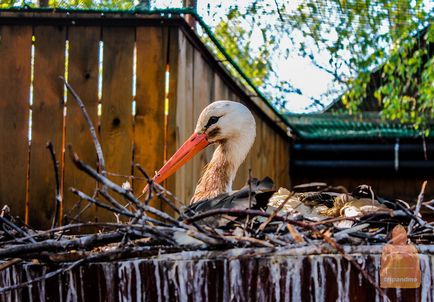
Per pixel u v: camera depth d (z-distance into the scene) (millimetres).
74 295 3650
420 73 10117
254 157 8422
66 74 6234
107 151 6129
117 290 3605
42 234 3514
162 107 6117
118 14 6215
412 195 9781
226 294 3496
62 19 6242
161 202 5988
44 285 3691
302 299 3473
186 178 6348
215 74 7258
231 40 9953
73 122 6199
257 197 3910
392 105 8883
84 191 6137
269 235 3469
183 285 3527
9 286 3557
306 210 4535
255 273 3492
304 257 3480
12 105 6242
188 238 3400
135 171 6105
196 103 6691
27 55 6262
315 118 9438
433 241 3717
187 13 6129
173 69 6137
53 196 6176
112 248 3645
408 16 7734
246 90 8258
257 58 9742
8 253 3416
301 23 7793
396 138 9609
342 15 7570
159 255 3494
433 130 9445
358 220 3619
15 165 6199
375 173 9742
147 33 6180
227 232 3684
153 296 3564
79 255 3590
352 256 3461
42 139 6211
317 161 9883
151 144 6105
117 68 6184
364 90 9117
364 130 9500
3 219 3559
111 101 6168
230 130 5871
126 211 3373
